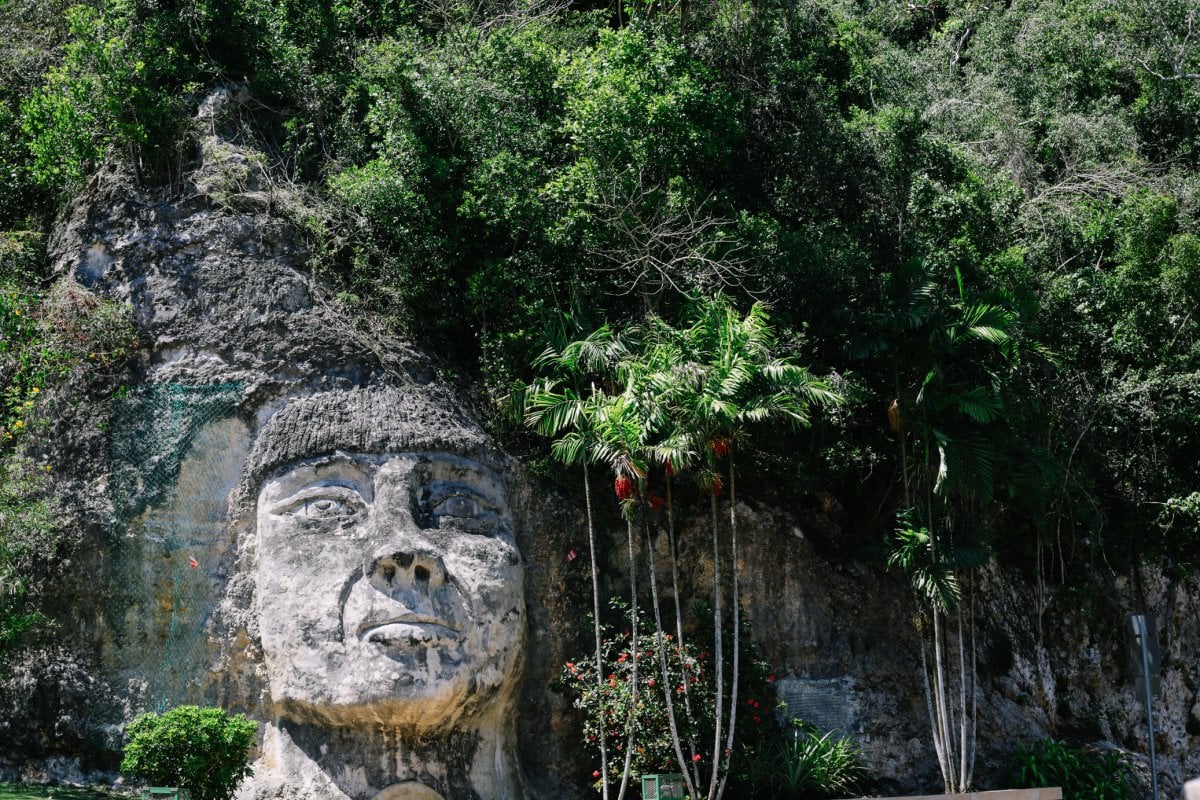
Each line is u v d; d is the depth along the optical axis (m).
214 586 14.86
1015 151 24.69
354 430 14.97
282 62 19.08
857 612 17.55
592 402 15.28
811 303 17.78
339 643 13.93
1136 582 20.34
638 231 17.23
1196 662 20.38
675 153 18.34
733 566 15.25
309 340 15.69
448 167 17.52
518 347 16.53
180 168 16.97
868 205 20.00
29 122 17.73
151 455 15.30
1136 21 29.45
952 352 16.61
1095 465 20.30
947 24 31.31
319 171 18.27
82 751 14.40
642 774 14.85
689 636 16.34
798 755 15.91
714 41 20.95
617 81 18.17
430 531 14.63
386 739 14.04
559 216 17.59
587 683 15.36
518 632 14.97
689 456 14.72
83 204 17.03
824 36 24.12
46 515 14.82
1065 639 19.58
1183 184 24.08
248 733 12.80
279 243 16.41
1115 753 17.91
